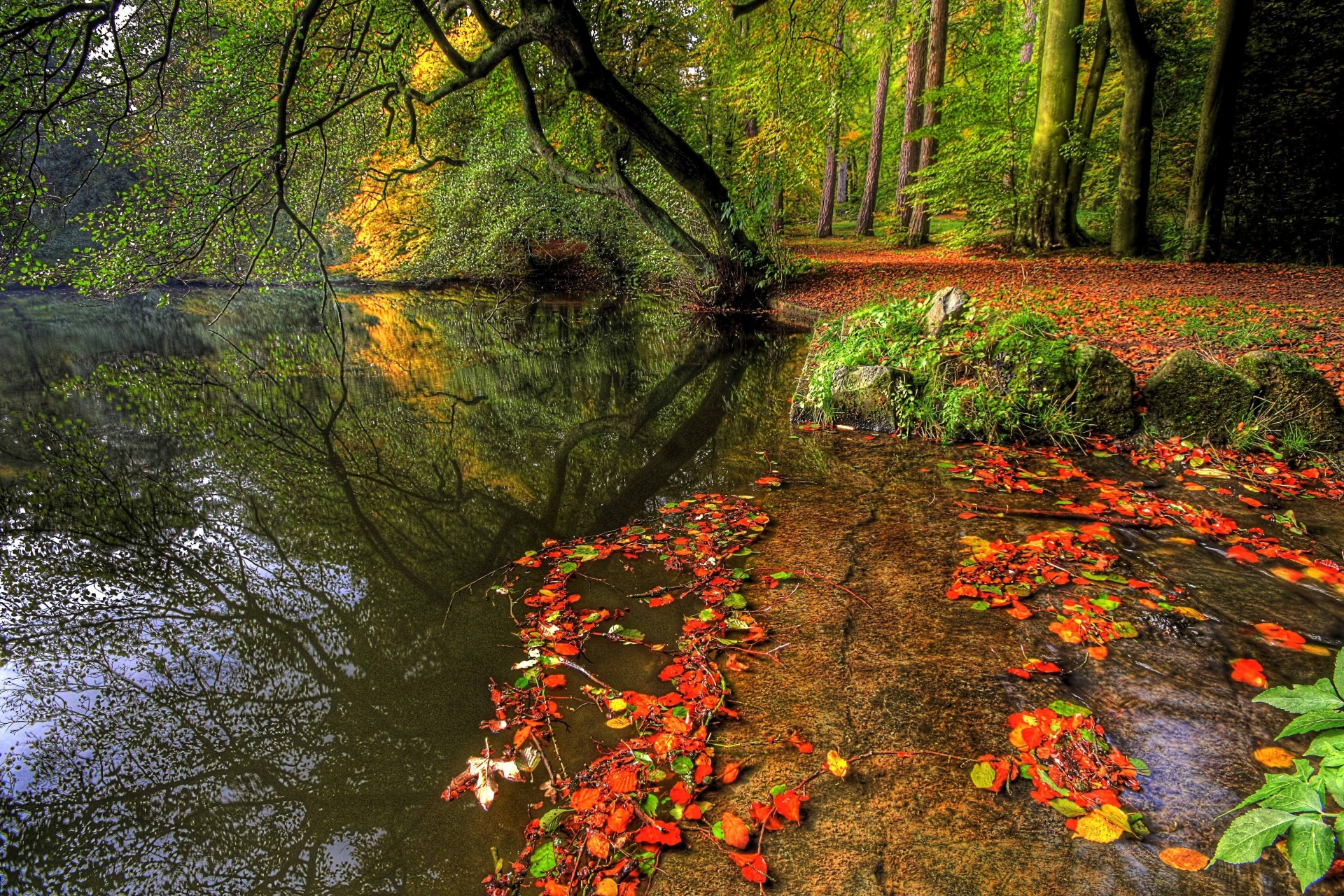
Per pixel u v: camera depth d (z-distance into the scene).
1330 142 11.38
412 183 14.88
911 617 2.54
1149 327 6.83
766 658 2.33
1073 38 13.61
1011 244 15.40
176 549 3.80
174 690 2.52
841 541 3.24
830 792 1.73
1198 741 1.83
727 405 6.47
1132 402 4.45
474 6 8.14
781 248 12.31
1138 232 13.02
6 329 13.45
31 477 5.09
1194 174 12.09
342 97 7.87
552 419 6.39
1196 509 3.35
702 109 16.17
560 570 3.15
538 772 1.89
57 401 7.57
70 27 5.57
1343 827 1.14
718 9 11.72
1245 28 11.00
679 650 2.44
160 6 5.95
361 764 2.03
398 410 6.91
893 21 14.35
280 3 6.66
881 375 5.03
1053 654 2.26
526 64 13.83
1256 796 1.26
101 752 2.20
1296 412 4.01
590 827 1.65
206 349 10.84
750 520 3.54
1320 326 6.42
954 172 16.20
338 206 14.05
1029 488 3.77
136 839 1.84
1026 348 4.68
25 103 5.73
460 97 12.65
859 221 22.91
